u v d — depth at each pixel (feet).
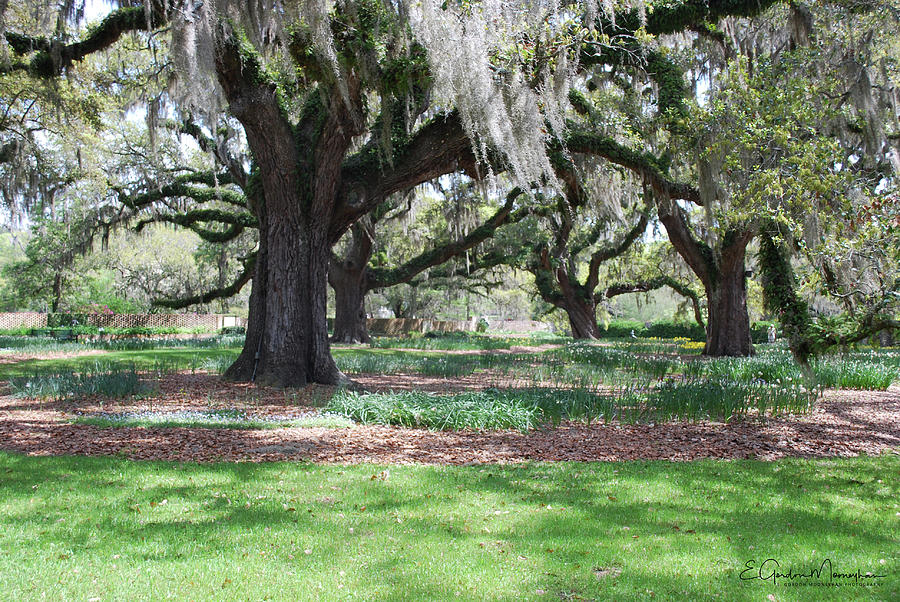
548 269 97.81
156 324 112.88
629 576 10.82
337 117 33.71
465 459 19.72
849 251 20.34
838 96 41.19
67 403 29.43
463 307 185.78
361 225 73.31
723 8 37.06
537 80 31.71
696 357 61.21
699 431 24.59
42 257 108.99
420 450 20.80
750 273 64.80
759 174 28.76
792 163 29.73
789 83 34.30
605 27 36.96
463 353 69.92
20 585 9.95
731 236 60.54
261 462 18.54
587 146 44.42
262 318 38.52
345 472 17.54
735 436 23.76
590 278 102.47
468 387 38.01
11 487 15.28
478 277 112.78
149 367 46.32
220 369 44.04
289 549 11.71
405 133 37.17
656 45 43.24
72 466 17.38
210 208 78.18
